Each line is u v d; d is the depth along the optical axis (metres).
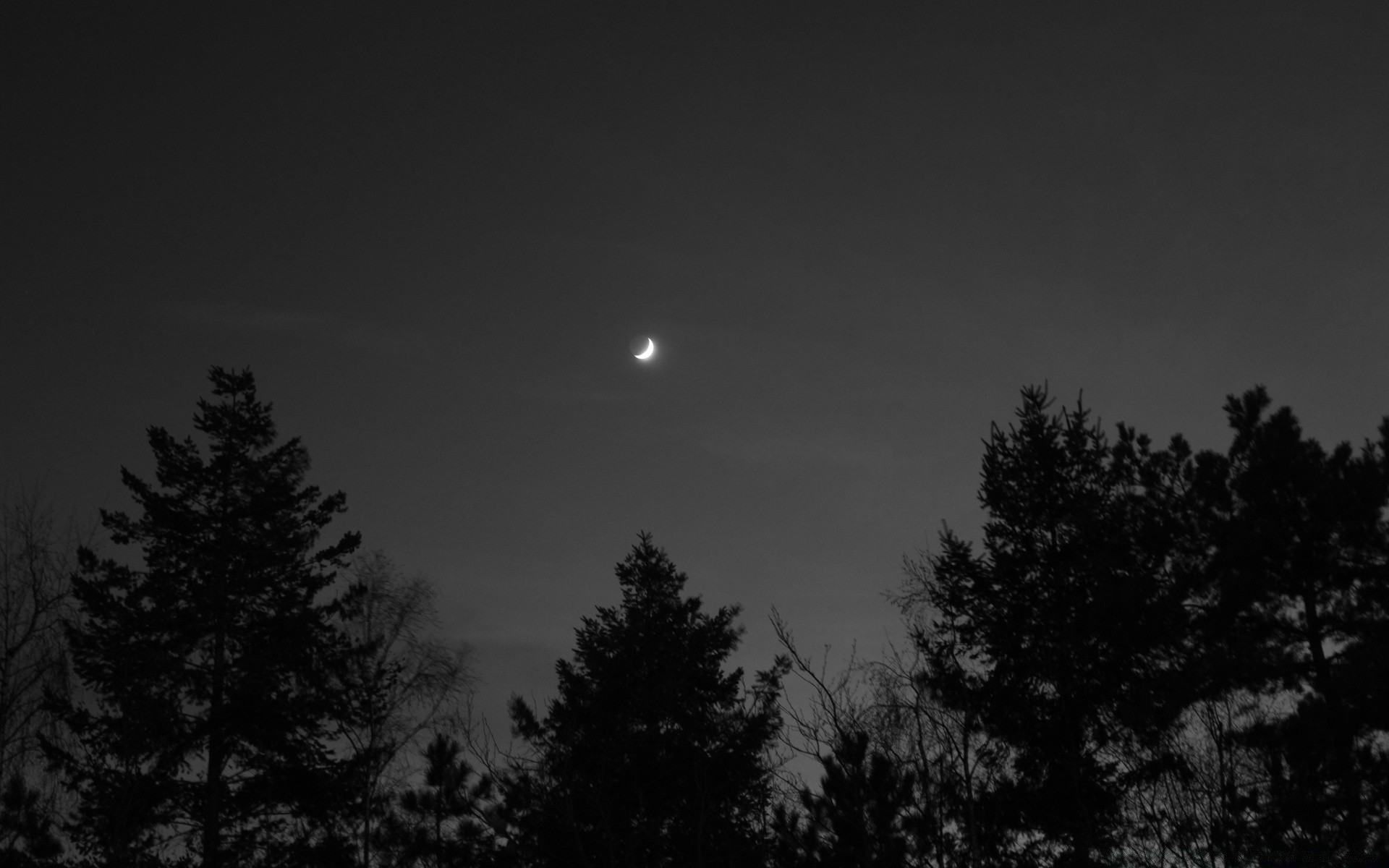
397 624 28.20
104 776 24.39
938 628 23.19
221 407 32.25
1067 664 22.17
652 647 26.92
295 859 26.95
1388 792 17.97
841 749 15.71
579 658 27.41
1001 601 23.72
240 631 29.45
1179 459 25.28
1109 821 19.16
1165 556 23.92
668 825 23.58
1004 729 21.38
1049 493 24.95
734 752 23.84
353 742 26.94
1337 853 16.94
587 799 21.86
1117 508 25.02
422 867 23.06
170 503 30.92
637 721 25.58
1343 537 21.88
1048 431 25.67
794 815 16.56
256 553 30.19
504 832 20.58
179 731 27.20
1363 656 19.52
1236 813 15.41
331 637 29.17
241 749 28.48
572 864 21.50
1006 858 19.98
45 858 23.03
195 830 27.14
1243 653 20.91
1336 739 17.92
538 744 23.94
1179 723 19.45
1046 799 20.23
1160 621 22.02
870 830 15.52
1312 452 23.22
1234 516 23.36
